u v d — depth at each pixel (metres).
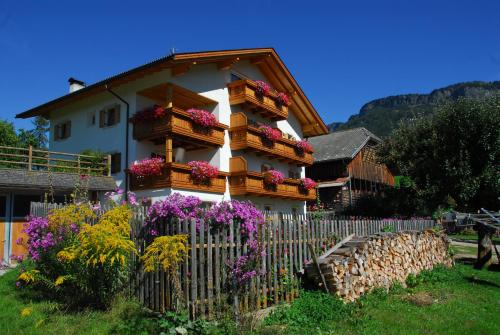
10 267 13.44
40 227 9.33
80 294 8.16
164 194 17.67
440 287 11.65
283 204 26.16
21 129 31.67
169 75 18.48
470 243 27.19
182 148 20.31
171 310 7.35
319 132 30.03
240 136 21.67
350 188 35.31
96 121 21.03
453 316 8.68
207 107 21.81
